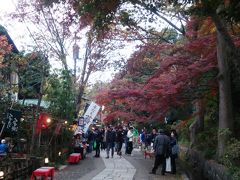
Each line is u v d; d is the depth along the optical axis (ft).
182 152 81.56
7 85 64.49
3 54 64.75
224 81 50.70
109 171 58.39
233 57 47.11
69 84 71.31
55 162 64.69
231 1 33.37
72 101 74.23
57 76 66.95
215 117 68.13
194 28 58.54
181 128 86.43
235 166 38.78
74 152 78.38
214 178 46.65
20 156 50.57
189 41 54.08
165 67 53.11
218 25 37.96
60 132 69.26
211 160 51.08
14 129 53.52
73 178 50.11
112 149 83.30
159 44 64.54
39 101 58.49
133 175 54.08
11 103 57.98
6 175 40.34
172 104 52.85
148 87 52.37
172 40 79.46
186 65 52.54
